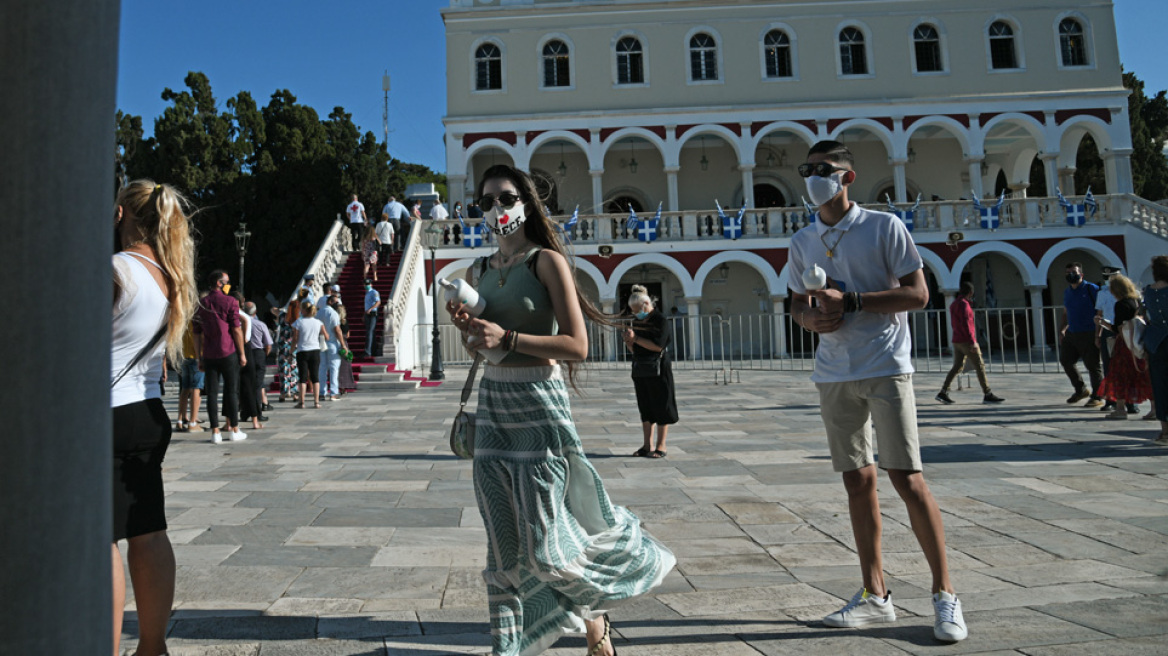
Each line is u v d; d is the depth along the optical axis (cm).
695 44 2850
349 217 2653
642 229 2645
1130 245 2642
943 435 883
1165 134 4016
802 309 362
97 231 109
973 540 475
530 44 2823
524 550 269
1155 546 453
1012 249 2645
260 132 3519
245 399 1059
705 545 482
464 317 268
